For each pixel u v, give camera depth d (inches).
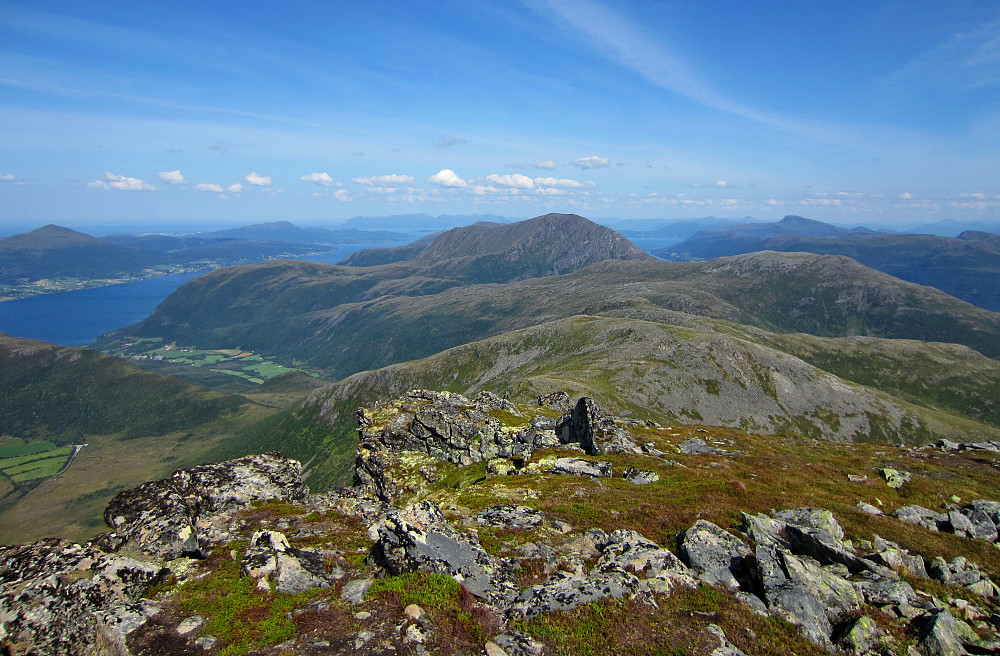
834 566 1084.5
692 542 1114.7
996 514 1502.2
